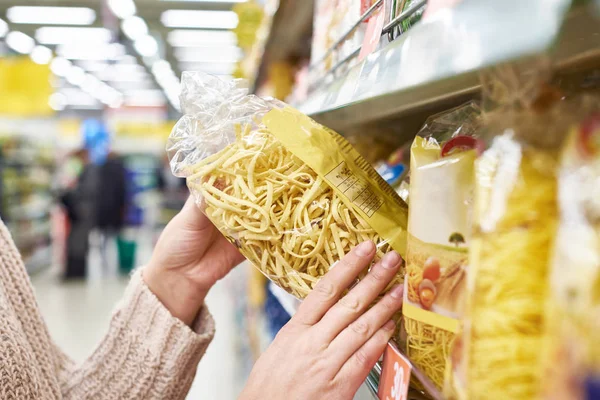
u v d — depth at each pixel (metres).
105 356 0.99
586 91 0.39
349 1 0.94
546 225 0.35
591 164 0.31
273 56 2.73
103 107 20.59
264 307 2.39
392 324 0.61
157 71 14.30
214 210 0.74
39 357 0.91
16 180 8.03
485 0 0.33
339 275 0.62
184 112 0.86
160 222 12.34
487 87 0.42
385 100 0.68
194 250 0.98
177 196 12.03
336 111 0.90
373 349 0.59
